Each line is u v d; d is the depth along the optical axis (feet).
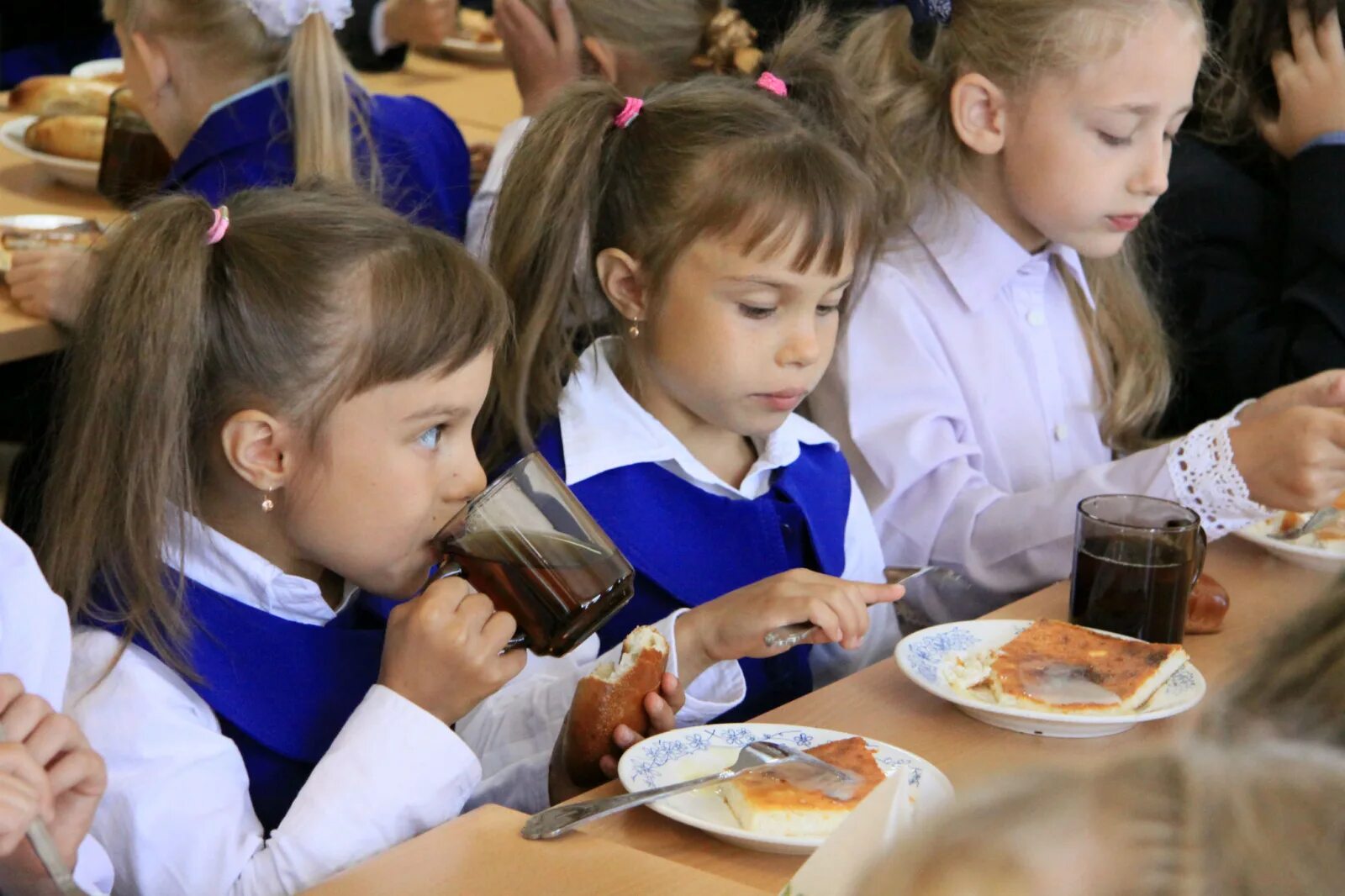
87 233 8.91
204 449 5.45
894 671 5.78
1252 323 10.13
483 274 5.67
